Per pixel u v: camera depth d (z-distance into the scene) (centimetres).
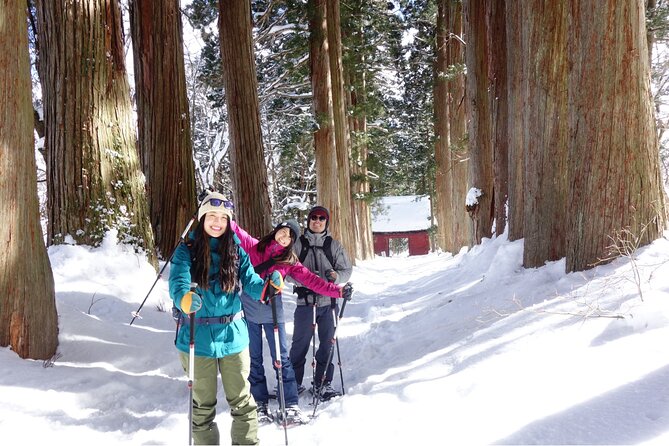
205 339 307
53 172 792
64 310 595
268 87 2212
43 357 505
